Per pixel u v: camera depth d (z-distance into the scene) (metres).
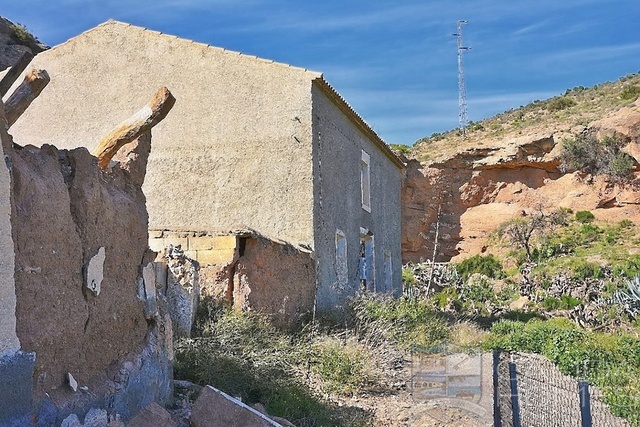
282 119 14.33
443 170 43.91
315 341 10.98
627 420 8.21
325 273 14.48
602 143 42.69
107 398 5.07
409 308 15.32
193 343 8.75
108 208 5.52
